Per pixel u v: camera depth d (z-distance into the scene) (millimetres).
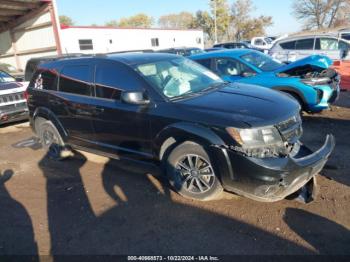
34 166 5250
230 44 28812
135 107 3926
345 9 52656
